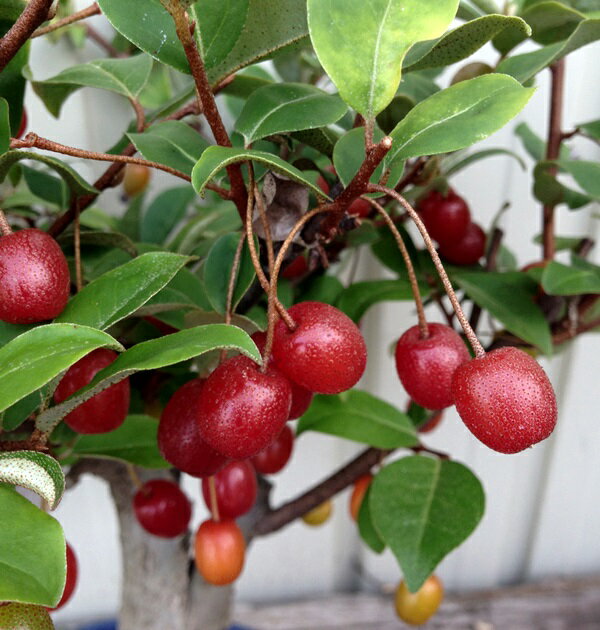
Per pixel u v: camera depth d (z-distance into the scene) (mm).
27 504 82
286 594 311
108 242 133
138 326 135
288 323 94
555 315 167
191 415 103
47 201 161
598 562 318
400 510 144
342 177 104
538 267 167
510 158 248
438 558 135
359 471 182
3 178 104
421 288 169
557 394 286
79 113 229
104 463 182
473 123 91
